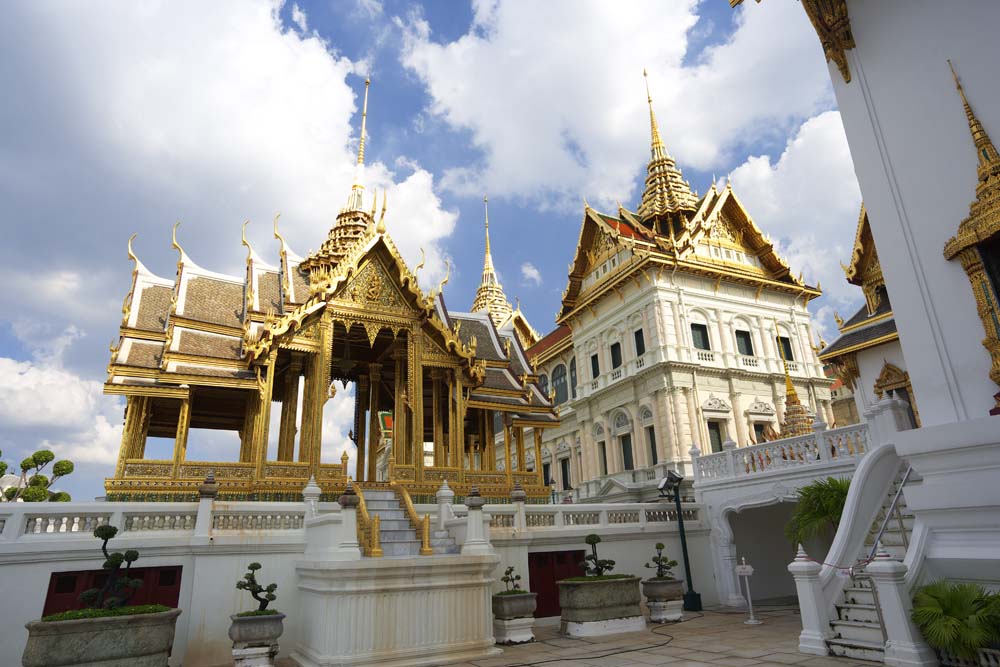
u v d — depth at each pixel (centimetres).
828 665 912
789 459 1698
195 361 1579
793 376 4112
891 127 1151
